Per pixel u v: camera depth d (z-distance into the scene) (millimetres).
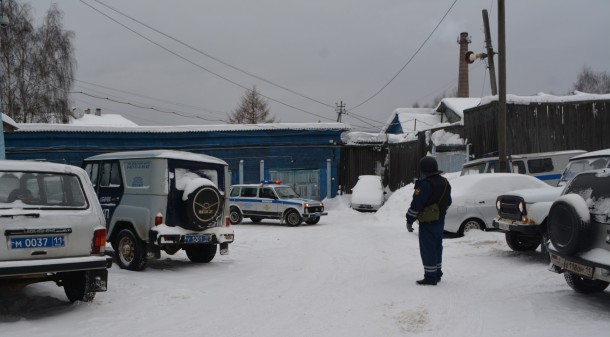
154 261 10500
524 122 20891
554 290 6895
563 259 6125
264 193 21297
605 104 21562
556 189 9297
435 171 7176
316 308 6176
